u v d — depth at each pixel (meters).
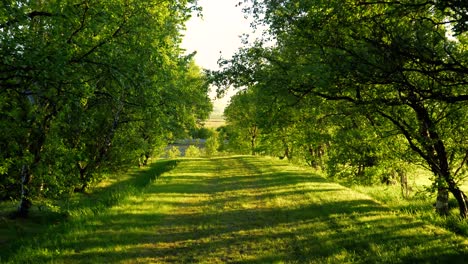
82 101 11.83
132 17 13.59
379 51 8.92
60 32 11.04
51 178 14.38
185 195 20.06
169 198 18.92
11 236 13.22
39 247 10.37
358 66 8.98
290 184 22.25
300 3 10.73
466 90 10.54
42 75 8.93
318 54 10.66
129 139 24.14
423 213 14.23
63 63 8.99
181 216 14.87
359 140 15.58
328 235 11.05
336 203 15.81
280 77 12.27
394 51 8.73
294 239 10.93
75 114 12.91
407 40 8.66
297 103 13.61
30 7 10.55
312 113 15.89
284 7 12.40
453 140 13.77
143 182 31.41
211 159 51.00
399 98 10.94
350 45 10.08
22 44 9.01
